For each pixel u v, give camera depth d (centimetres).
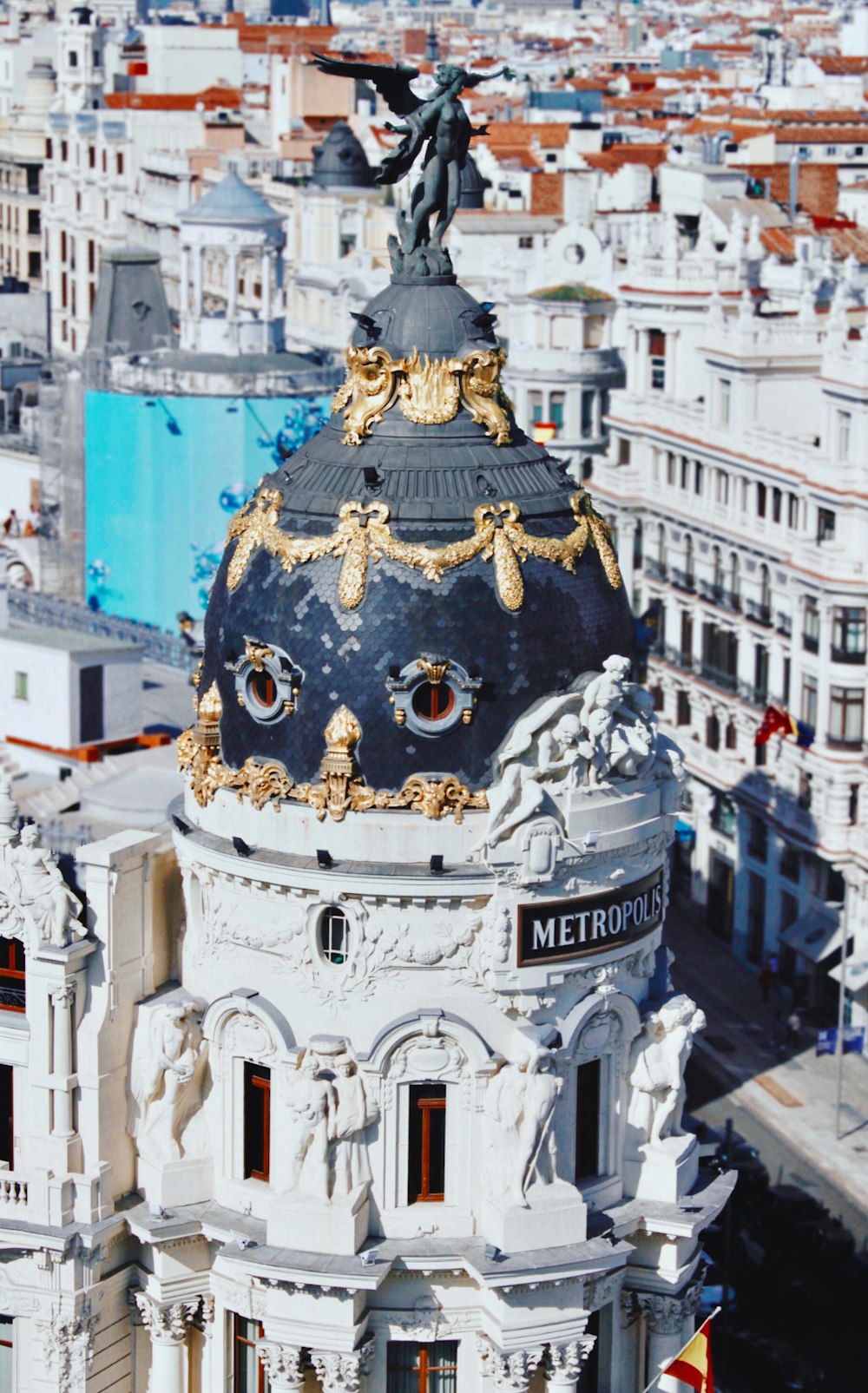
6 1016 10044
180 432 19838
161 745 13562
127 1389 10344
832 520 17525
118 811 11531
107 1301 10150
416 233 9944
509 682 9444
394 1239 9662
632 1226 9906
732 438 18975
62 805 11981
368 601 9431
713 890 19325
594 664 9694
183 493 19962
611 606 9881
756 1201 14538
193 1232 9931
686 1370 9794
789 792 17788
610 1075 9938
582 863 9512
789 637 17912
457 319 9844
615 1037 9906
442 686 9400
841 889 17638
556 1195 9600
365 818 9412
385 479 9575
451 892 9394
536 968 9481
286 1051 9619
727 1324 12975
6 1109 10200
